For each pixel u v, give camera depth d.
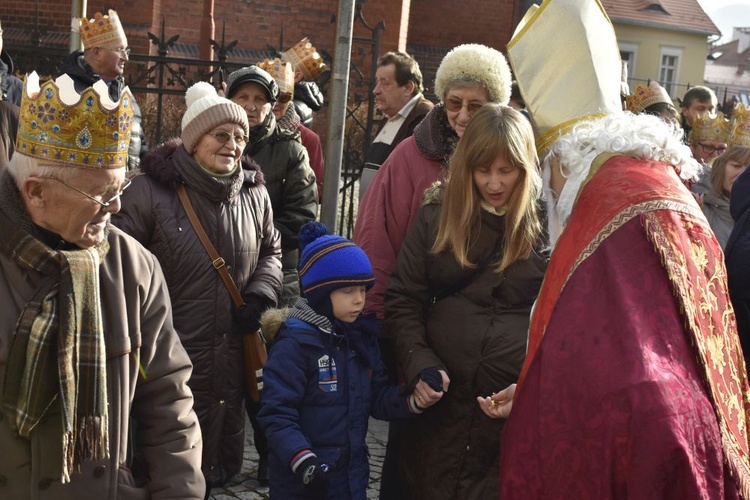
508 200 3.02
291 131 4.98
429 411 3.16
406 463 3.26
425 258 3.17
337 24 4.73
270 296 3.81
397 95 5.22
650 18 33.09
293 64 6.31
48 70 9.05
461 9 20.83
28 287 2.01
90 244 2.06
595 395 2.10
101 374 2.02
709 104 7.82
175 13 14.58
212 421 3.76
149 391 2.23
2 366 1.98
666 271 2.15
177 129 9.83
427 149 3.60
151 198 3.63
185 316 3.67
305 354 3.13
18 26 13.72
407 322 3.17
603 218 2.25
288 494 3.12
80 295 2.01
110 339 2.09
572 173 2.41
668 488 2.02
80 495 2.06
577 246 2.27
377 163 5.23
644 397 2.04
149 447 2.23
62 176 1.98
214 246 3.69
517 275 3.05
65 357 1.97
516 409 2.26
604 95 2.50
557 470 2.15
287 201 4.63
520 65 2.62
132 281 2.17
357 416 3.16
